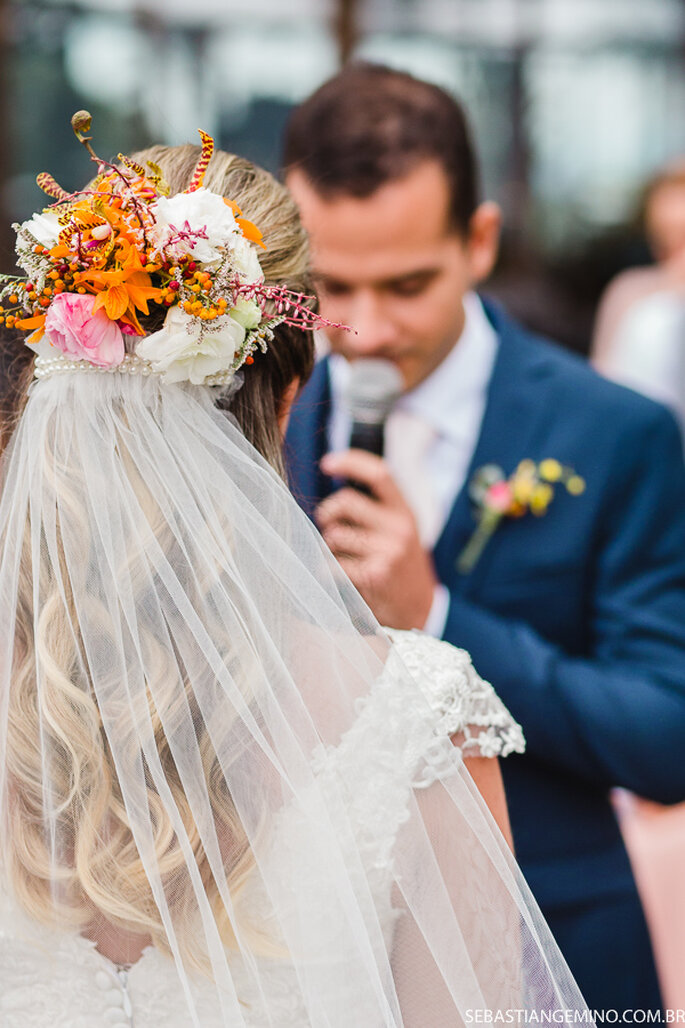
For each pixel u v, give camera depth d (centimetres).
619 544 197
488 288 497
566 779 194
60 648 110
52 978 112
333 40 495
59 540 112
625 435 199
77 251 109
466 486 204
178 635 110
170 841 108
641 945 194
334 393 205
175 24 483
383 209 196
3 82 470
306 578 115
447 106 205
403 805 112
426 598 183
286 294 122
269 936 109
